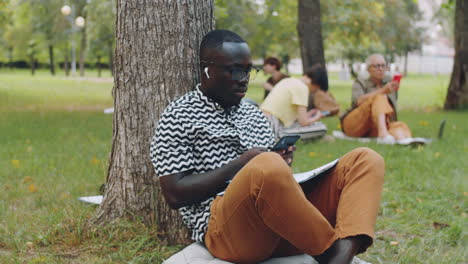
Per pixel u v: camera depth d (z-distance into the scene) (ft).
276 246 8.86
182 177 8.88
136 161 11.05
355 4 55.72
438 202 15.42
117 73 11.11
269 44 62.75
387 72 25.63
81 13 42.32
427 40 101.91
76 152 22.27
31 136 27.45
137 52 10.86
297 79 24.45
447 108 47.34
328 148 23.68
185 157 8.95
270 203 7.70
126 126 11.07
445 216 14.33
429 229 13.39
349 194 8.57
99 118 38.40
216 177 8.62
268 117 23.76
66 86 90.84
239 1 46.50
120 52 10.98
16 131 29.22
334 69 205.46
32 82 103.86
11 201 14.87
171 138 8.98
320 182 9.50
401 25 74.28
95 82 110.63
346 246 8.06
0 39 137.80
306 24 39.11
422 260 11.24
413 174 18.84
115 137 11.35
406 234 13.03
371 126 25.77
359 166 8.84
